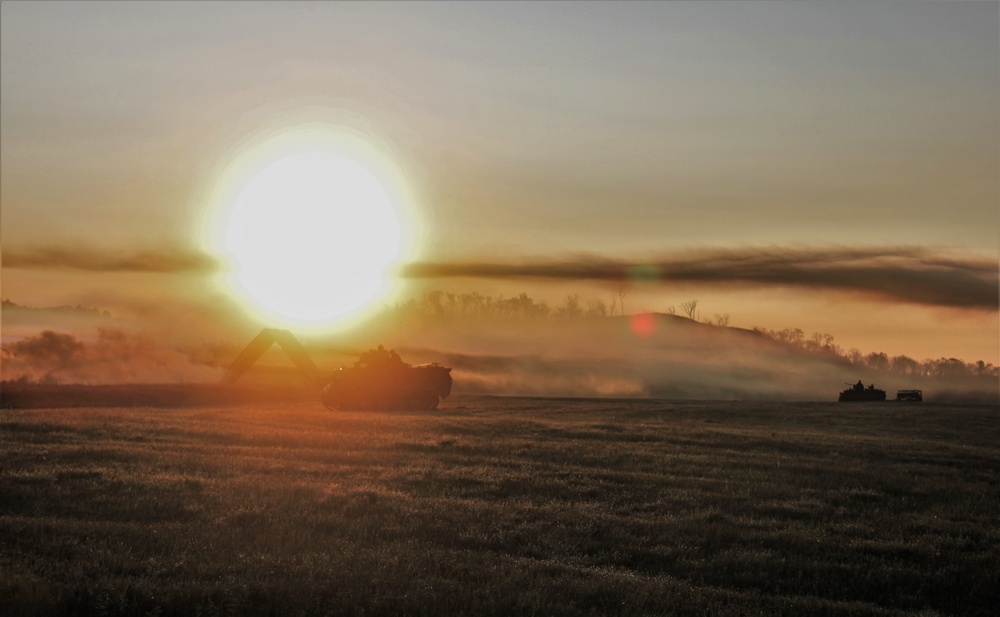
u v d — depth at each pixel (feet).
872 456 108.47
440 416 147.84
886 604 52.42
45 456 81.46
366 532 58.23
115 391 180.96
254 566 46.16
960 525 70.85
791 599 49.93
